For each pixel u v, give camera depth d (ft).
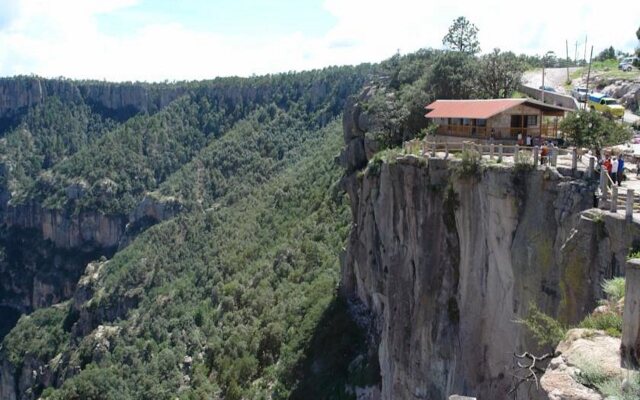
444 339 147.33
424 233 157.58
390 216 189.78
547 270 108.88
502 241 123.44
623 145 166.71
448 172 148.97
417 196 163.73
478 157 135.64
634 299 59.31
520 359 111.14
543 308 108.58
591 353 61.98
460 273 141.69
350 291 272.51
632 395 54.29
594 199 100.32
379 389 208.74
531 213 114.93
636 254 80.53
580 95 258.98
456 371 141.49
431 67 281.33
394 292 180.45
